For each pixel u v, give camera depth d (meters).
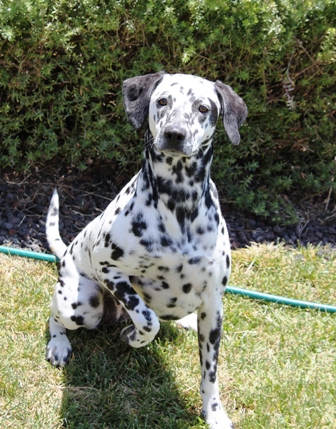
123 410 1.72
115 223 1.66
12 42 2.16
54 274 2.15
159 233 1.63
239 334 2.01
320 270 2.30
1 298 2.01
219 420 1.69
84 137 2.33
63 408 1.70
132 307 1.65
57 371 1.80
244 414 1.75
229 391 1.80
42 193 2.43
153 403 1.74
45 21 2.16
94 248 1.70
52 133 2.33
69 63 2.28
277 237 2.48
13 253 2.20
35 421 1.65
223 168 2.48
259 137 2.46
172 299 1.70
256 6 2.24
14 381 1.74
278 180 2.57
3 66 2.22
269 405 1.76
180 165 1.59
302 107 2.46
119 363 1.86
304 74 2.41
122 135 2.37
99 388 1.78
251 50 2.29
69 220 2.39
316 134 2.52
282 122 2.48
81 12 2.18
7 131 2.32
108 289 1.70
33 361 1.81
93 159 2.53
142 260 1.64
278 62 2.38
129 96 1.69
